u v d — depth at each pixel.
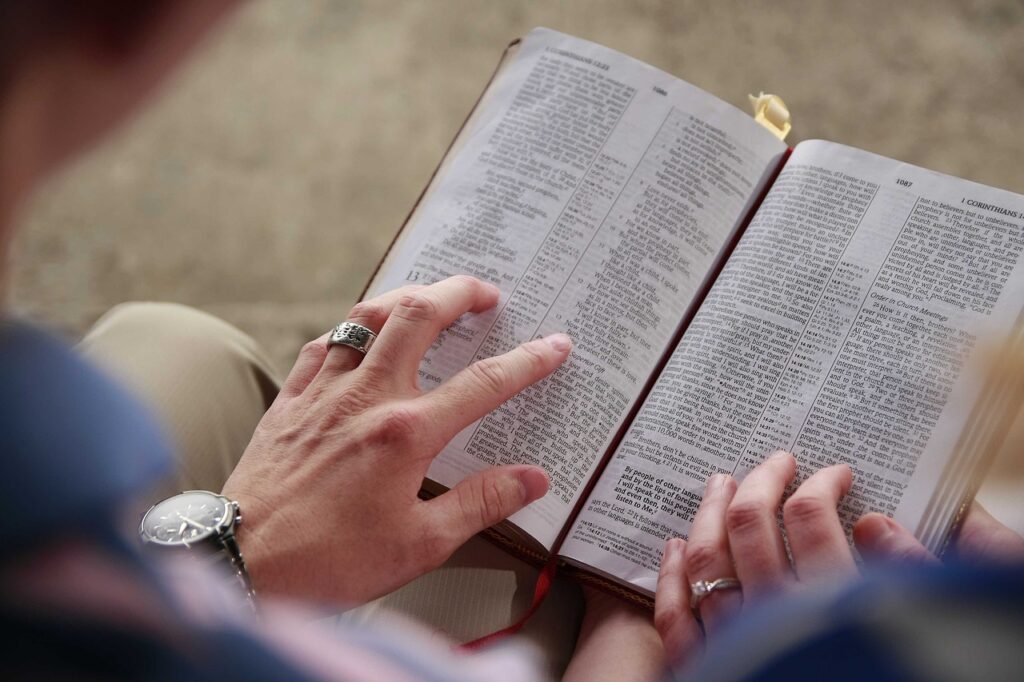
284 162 1.21
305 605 0.57
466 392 0.60
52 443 0.28
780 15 1.21
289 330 1.11
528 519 0.61
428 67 1.25
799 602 0.31
